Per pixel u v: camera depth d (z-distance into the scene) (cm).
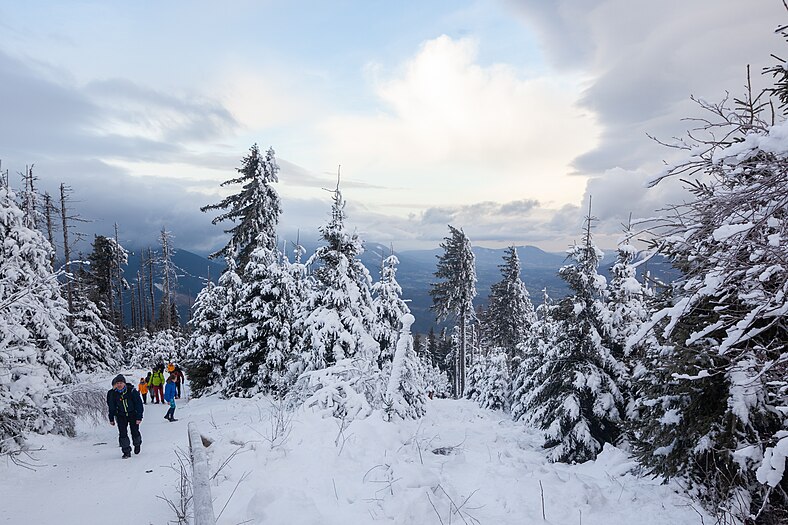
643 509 575
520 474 659
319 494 525
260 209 2611
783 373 408
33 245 1575
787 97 519
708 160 362
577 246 1642
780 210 336
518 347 2859
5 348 1074
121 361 4338
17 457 868
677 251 412
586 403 1519
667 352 727
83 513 587
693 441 673
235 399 1988
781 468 346
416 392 1276
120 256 4469
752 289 410
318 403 866
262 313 2064
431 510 487
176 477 714
